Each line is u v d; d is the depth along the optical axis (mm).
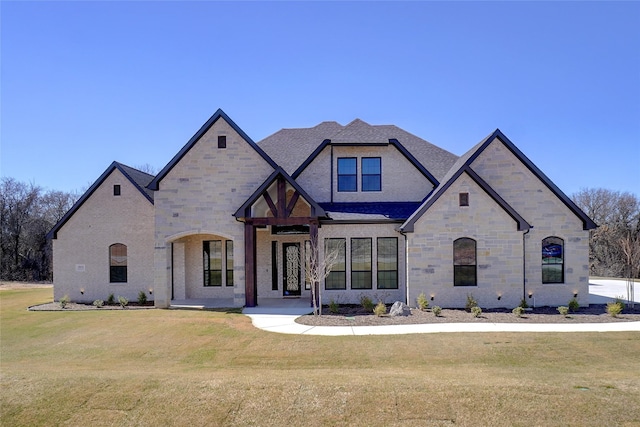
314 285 18000
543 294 18656
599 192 56812
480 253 18047
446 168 22703
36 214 50656
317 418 7473
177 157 19891
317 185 21469
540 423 7082
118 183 22359
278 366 10977
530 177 19141
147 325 16078
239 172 19906
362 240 19984
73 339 14484
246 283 19266
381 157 21516
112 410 7910
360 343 12781
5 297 25656
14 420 7695
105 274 22250
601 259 45812
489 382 8602
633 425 6914
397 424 7219
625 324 14844
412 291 18125
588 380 8766
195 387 8680
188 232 19844
